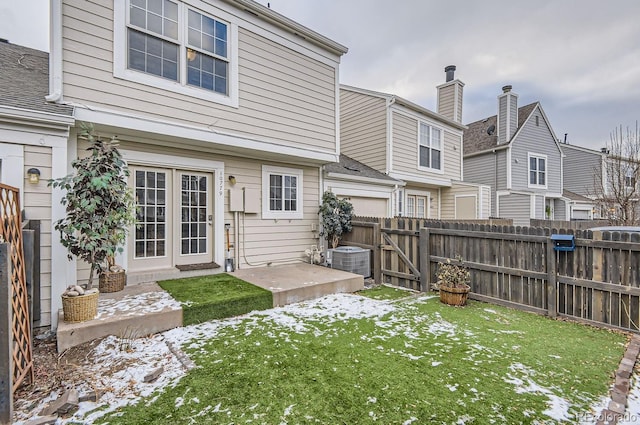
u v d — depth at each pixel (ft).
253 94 19.66
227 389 8.39
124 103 14.96
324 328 12.89
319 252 24.44
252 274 19.77
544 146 55.16
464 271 17.01
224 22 18.35
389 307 15.93
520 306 15.65
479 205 40.37
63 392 8.26
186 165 18.89
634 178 38.47
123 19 14.94
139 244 17.51
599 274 13.34
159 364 9.74
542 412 7.40
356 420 7.11
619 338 12.00
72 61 13.66
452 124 42.27
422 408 7.55
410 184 39.93
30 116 12.02
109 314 12.02
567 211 57.77
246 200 21.50
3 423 6.82
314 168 26.02
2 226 7.53
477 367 9.63
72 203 11.82
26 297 8.73
